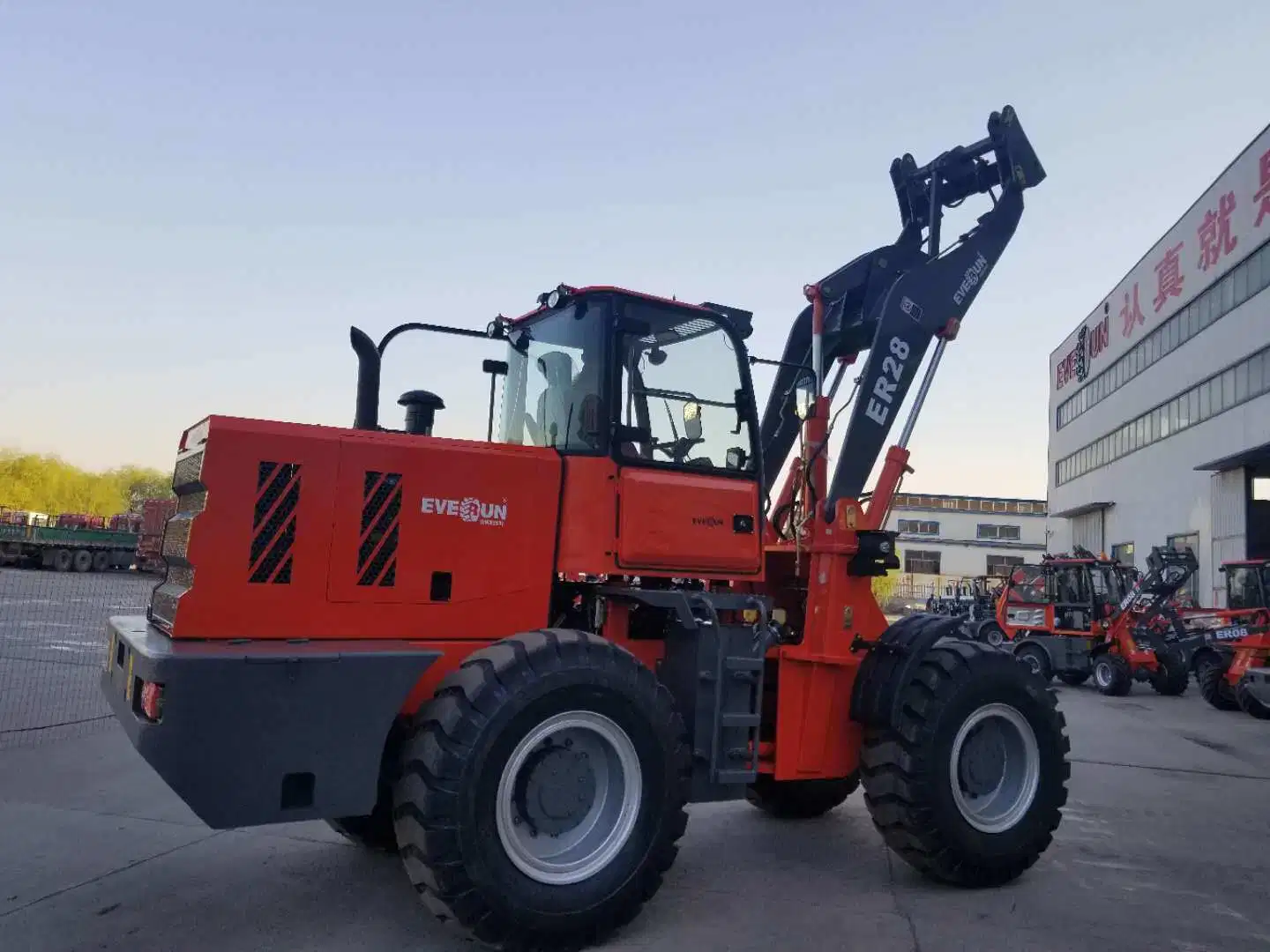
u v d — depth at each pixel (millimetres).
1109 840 5461
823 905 4180
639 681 3738
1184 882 4664
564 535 4191
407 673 3520
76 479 63906
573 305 4371
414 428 4402
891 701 4430
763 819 5707
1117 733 10047
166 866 4461
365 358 4270
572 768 3654
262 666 3264
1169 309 26344
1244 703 11852
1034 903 4289
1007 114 5410
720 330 4602
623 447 4176
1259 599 13172
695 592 4301
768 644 4469
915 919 4027
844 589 4688
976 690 4488
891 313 5020
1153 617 14594
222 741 3191
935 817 4324
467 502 4012
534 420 4582
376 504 3832
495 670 3477
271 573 3619
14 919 3803
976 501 55000
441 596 3930
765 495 4902
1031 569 16578
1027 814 4605
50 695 9148
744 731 4246
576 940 3535
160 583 4109
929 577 48438
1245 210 21938
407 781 3391
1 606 17641
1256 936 3932
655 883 3740
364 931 3750
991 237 5418
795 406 5559
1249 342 21812
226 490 3576
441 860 3291
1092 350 33750
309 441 3740
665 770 3766
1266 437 21031
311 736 3334
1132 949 3756
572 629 4277
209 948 3561
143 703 3307
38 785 5848
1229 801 6605
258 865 4512
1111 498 31672
